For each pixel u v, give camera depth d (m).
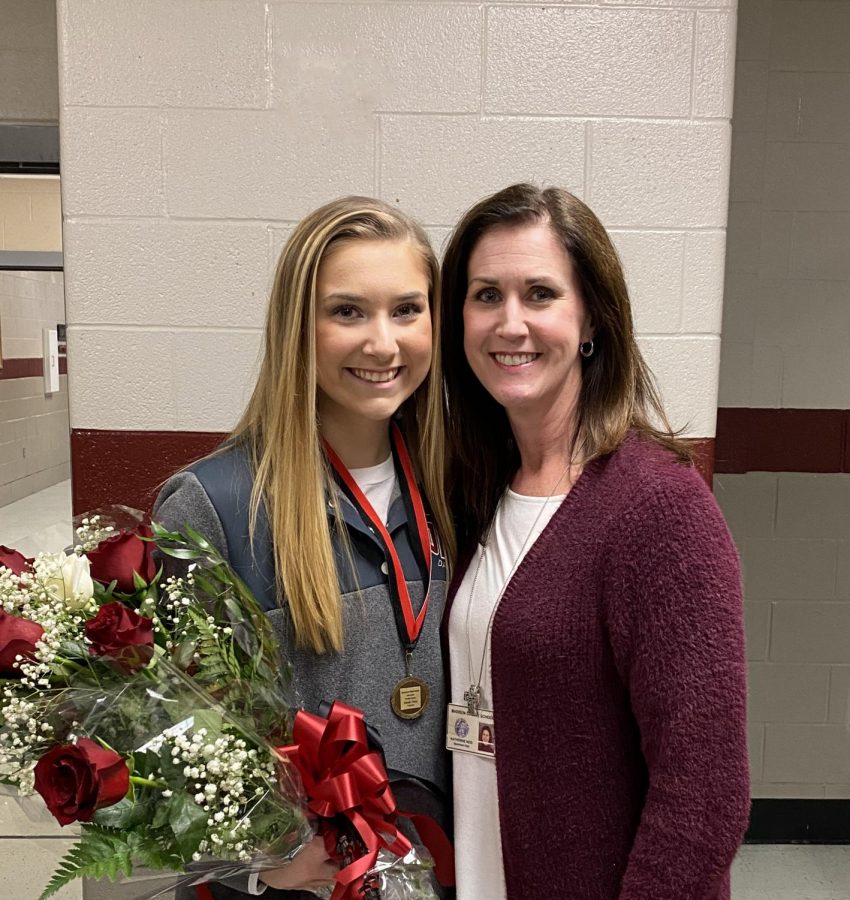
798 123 2.37
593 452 1.00
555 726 0.94
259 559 1.02
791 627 2.54
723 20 1.57
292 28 1.53
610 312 1.02
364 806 0.91
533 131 1.57
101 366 1.59
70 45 1.51
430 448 1.15
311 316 1.00
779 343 2.45
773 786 2.59
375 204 1.06
